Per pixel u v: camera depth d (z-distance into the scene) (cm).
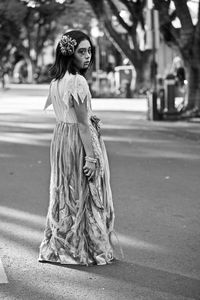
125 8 2877
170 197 811
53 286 488
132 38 2850
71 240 527
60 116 518
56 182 521
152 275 512
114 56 4688
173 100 1891
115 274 513
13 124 1784
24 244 599
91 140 510
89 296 468
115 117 1970
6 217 708
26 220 695
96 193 519
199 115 1838
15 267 530
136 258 557
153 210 741
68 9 4300
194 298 464
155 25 1828
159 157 1145
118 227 664
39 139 1414
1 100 3008
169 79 1894
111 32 2800
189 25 1806
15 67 6638
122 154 1183
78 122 507
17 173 988
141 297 466
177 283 495
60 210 523
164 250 583
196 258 559
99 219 525
